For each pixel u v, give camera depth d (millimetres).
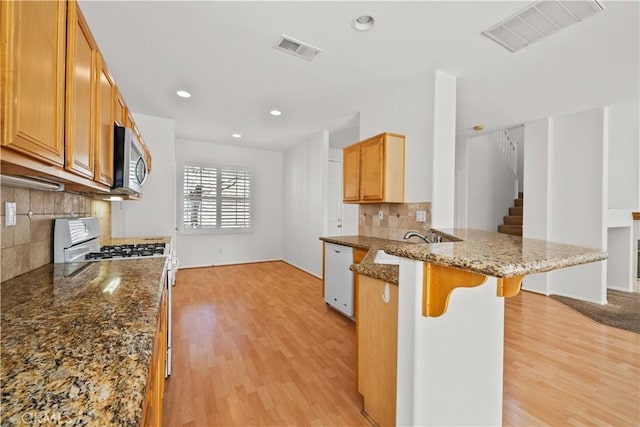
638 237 4445
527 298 3818
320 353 2324
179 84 2957
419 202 2775
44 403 491
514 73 2684
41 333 781
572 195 3805
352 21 1957
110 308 987
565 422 1584
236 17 1918
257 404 1716
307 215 5254
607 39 2123
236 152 5871
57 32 880
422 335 1068
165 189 4031
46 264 1624
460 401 1226
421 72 2688
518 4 1774
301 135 5027
